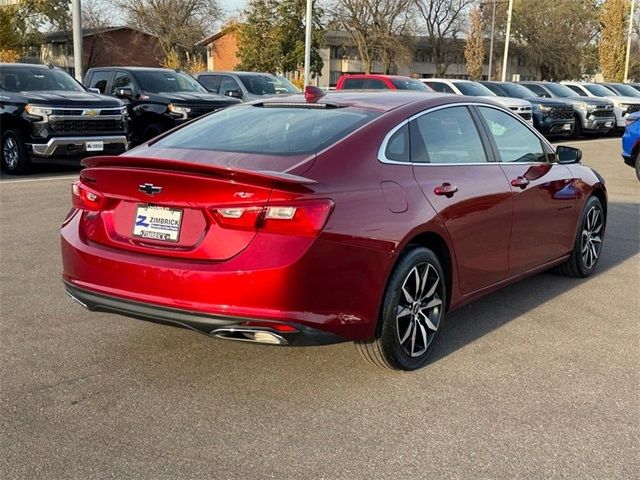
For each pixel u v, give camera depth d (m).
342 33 70.81
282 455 3.20
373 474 3.06
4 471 3.02
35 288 5.58
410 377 4.07
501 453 3.25
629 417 3.63
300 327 3.44
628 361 4.39
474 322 5.09
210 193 3.47
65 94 12.22
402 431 3.44
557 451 3.28
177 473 3.03
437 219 4.11
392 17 59.97
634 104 24.55
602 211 6.46
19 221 8.05
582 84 27.19
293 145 3.91
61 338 4.55
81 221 4.00
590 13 73.94
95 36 63.16
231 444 3.29
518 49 75.12
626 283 6.20
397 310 3.91
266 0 42.03
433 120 4.47
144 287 3.62
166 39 61.22
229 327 3.44
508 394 3.88
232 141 4.14
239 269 3.39
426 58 74.50
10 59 34.00
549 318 5.20
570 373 4.18
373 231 3.67
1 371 4.02
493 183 4.71
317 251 3.42
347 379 4.03
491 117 5.08
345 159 3.79
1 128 11.94
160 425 3.45
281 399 3.76
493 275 4.86
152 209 3.69
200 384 3.93
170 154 4.07
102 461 3.11
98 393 3.78
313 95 4.71
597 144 21.44
